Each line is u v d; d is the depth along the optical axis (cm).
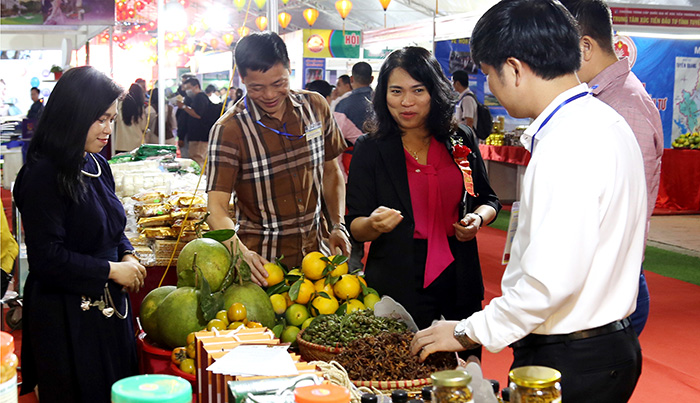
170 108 1029
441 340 160
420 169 245
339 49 1507
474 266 250
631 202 146
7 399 104
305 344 197
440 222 246
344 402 112
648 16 859
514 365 155
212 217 258
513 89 150
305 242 279
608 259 142
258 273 235
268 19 359
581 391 146
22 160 1171
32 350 233
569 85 148
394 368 168
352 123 649
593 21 212
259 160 267
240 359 146
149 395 107
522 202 146
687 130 1086
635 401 357
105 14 576
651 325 490
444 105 241
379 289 245
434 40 1023
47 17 558
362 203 248
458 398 108
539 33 144
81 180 225
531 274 137
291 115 272
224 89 1642
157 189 397
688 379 388
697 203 986
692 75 1073
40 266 219
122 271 236
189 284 224
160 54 664
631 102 210
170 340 217
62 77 221
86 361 231
